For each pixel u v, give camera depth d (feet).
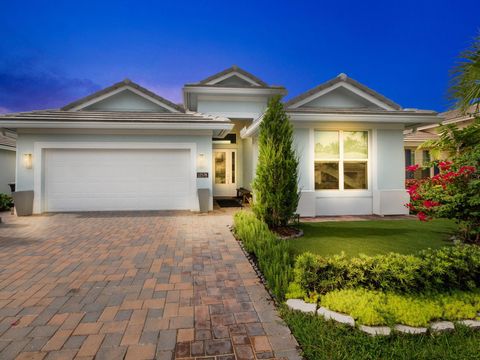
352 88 36.63
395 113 31.07
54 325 9.71
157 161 34.73
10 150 45.14
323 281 11.10
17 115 31.89
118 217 30.30
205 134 34.88
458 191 18.71
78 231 23.91
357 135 32.58
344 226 25.72
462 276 11.30
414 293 10.83
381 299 10.28
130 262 16.21
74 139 33.01
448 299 10.46
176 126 32.50
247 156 46.65
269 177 22.59
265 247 15.96
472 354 8.25
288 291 11.45
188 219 29.43
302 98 36.17
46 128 32.19
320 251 17.81
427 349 8.42
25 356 8.16
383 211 31.60
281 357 8.17
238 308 10.93
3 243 20.17
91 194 33.86
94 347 8.57
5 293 12.17
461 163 19.40
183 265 15.72
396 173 32.71
